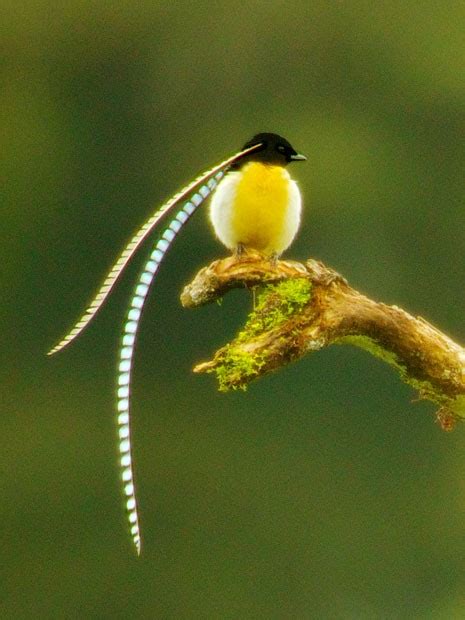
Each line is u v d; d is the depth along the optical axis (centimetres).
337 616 2192
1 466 2406
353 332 638
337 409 2442
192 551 2277
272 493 2380
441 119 2789
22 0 2759
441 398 663
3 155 2730
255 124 2777
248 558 2280
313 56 2791
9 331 2605
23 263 2686
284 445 2428
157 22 2780
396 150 2767
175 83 2780
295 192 728
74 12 2752
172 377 2458
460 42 2780
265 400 2452
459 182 2753
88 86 2770
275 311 629
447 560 2269
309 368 2459
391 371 2444
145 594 2228
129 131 2778
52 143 2750
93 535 2322
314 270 635
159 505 2364
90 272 2705
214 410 2450
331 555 2272
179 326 2464
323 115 2784
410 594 2217
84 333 2530
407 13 2784
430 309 2709
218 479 2397
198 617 2200
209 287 644
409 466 2397
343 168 2728
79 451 2448
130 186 2759
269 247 728
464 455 2380
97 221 2738
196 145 2773
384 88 2781
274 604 2202
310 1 2762
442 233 2744
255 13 2783
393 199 2741
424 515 2345
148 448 2425
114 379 2489
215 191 735
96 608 2217
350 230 2711
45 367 2536
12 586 2255
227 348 624
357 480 2391
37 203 2719
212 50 2784
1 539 2311
